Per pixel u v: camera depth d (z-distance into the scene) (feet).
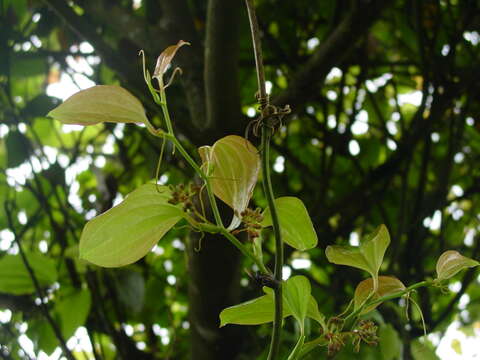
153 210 1.61
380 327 2.98
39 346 3.53
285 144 4.74
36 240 4.76
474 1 4.16
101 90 1.54
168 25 4.08
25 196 4.38
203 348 3.49
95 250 1.61
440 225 3.92
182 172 4.37
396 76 5.19
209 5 3.28
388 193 4.99
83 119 1.54
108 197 4.20
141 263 4.62
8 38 4.24
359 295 1.84
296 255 4.69
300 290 1.72
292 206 1.75
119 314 3.78
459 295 3.61
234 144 1.65
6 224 4.37
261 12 4.93
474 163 5.14
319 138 4.97
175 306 5.27
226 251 3.23
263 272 1.65
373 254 1.76
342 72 4.46
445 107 4.08
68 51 4.49
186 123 3.47
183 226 1.69
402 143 4.18
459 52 4.90
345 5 4.63
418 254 4.02
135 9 5.28
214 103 3.41
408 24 4.46
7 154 4.11
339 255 1.76
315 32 5.00
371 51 5.07
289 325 4.17
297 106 3.59
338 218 5.15
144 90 3.60
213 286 3.32
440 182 4.00
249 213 1.64
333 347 1.75
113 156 5.08
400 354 3.09
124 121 1.55
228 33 3.26
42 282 3.42
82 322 3.52
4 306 3.56
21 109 4.28
